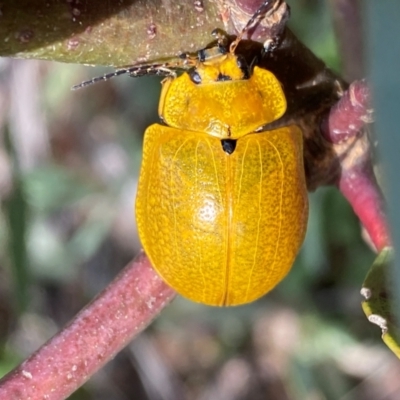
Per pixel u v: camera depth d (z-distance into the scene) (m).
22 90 0.12
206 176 0.07
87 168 0.13
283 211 0.07
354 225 0.11
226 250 0.07
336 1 0.08
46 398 0.06
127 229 0.13
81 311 0.07
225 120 0.07
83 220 0.13
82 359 0.07
